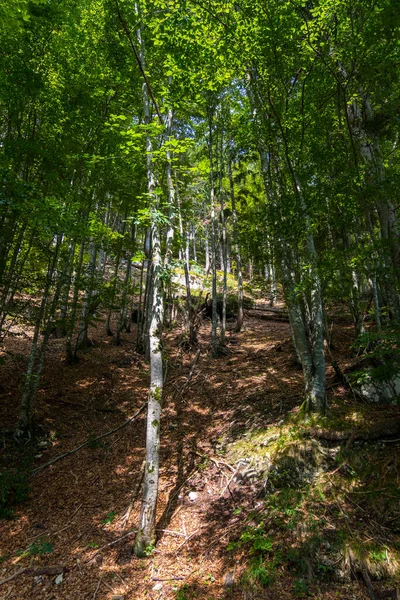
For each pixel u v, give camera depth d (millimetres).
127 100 9578
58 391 9141
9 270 7574
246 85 7559
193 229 23719
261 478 5387
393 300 5477
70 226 7047
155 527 5090
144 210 5137
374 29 4809
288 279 6285
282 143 6445
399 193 5160
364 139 6531
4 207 6113
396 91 5559
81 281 10031
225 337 13078
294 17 5477
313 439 5469
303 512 4539
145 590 4066
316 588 3701
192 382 9859
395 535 3994
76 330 14047
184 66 6625
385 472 4723
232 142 12992
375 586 3619
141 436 7648
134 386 10000
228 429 7055
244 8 5480
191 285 18625
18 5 5855
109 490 6027
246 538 4418
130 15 7566
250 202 15344
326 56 5820
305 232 5828
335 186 5574
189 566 4336
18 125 7492
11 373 9484
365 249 5398
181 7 5594
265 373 9414
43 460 6816
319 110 6594
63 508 5609
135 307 17656
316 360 6066
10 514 5398
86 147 8750
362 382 6152
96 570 4414
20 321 8047
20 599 4016
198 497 5598
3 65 7008
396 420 5273
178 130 13062
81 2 8375
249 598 3707
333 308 10031
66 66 8422
